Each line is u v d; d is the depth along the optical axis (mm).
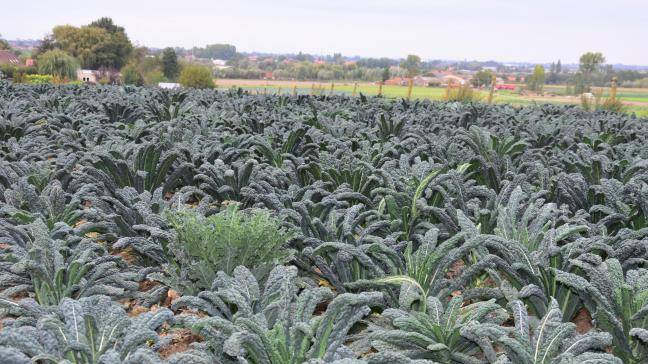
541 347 2879
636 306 3189
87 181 5816
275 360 2734
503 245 3775
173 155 6094
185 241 3877
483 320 3369
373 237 4008
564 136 9578
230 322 2971
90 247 4062
